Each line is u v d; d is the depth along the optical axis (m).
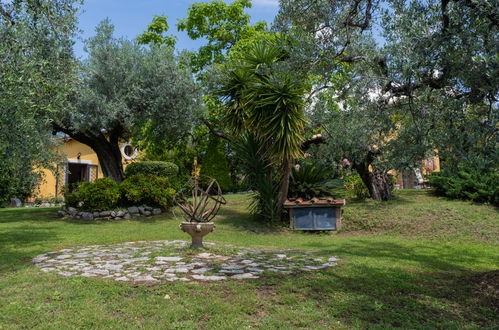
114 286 4.59
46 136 9.54
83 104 11.85
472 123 3.94
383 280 5.18
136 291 4.48
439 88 4.88
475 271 6.07
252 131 11.45
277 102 9.99
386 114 5.46
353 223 11.84
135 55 13.20
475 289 4.85
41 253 7.04
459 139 4.00
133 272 5.36
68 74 7.39
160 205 13.47
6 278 5.04
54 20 6.85
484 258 7.35
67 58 7.31
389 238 10.14
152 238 9.25
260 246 8.59
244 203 15.80
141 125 14.02
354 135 6.71
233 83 11.77
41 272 5.35
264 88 10.09
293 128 10.17
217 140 20.95
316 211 11.52
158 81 13.03
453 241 9.66
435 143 4.42
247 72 11.01
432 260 7.06
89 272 5.35
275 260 6.54
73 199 12.60
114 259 6.35
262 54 10.42
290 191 12.54
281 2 6.46
